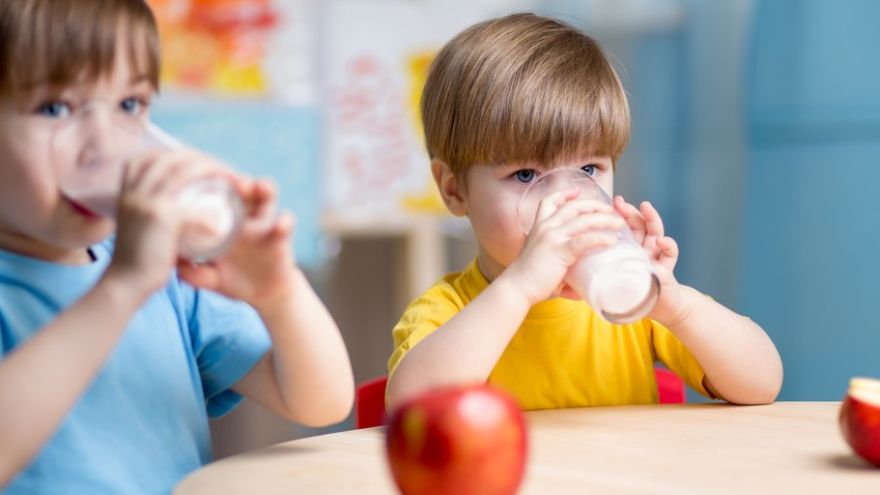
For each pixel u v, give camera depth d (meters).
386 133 2.57
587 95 1.27
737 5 2.52
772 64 2.52
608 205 1.13
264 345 1.12
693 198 2.57
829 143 2.49
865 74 2.45
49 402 0.80
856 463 0.88
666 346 1.33
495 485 0.67
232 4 2.39
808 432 1.01
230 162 2.41
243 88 2.42
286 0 2.45
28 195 0.89
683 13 2.55
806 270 2.53
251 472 0.87
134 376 1.05
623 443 0.96
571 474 0.85
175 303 1.12
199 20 2.37
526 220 1.22
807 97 2.50
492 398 0.68
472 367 1.12
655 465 0.88
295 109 2.47
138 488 1.01
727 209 2.56
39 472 0.96
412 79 2.58
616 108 1.29
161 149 0.86
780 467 0.87
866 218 2.48
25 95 0.87
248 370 1.12
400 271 2.69
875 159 2.46
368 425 1.29
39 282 1.02
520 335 1.35
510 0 2.65
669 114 2.57
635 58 2.57
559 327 1.35
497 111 1.26
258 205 0.87
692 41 2.55
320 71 2.49
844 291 2.51
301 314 0.99
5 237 1.01
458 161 1.33
